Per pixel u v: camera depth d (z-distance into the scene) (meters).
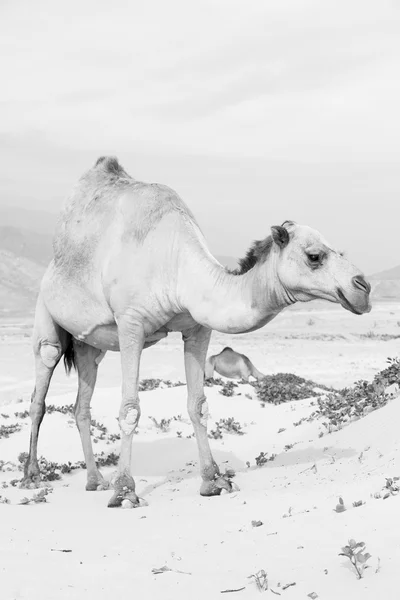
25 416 14.16
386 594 3.88
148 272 7.87
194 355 8.43
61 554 5.46
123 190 8.54
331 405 11.20
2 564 5.18
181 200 8.33
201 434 8.27
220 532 5.79
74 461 11.40
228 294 7.43
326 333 45.06
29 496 8.67
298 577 4.34
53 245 9.20
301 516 5.79
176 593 4.38
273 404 14.91
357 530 5.02
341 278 6.73
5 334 44.41
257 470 9.05
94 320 8.59
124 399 7.94
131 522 6.70
